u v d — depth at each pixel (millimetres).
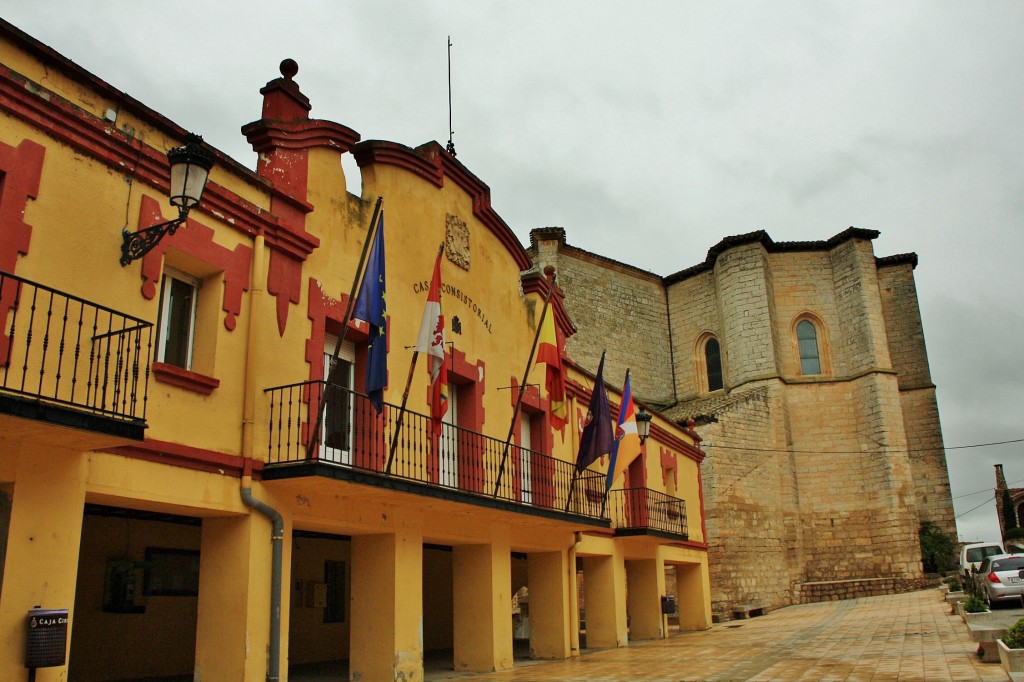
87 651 12477
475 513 13477
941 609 24844
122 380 8367
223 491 9453
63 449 7688
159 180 9164
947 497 41906
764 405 38438
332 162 12117
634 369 43281
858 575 38500
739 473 35219
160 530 13891
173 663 13797
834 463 40281
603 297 42688
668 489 25281
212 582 9711
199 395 9320
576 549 17750
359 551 12289
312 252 11352
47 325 6992
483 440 14828
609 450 16531
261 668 9531
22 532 7223
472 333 15062
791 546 37500
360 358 12367
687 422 28594
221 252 9891
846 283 42406
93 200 8391
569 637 16875
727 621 30141
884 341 41000
